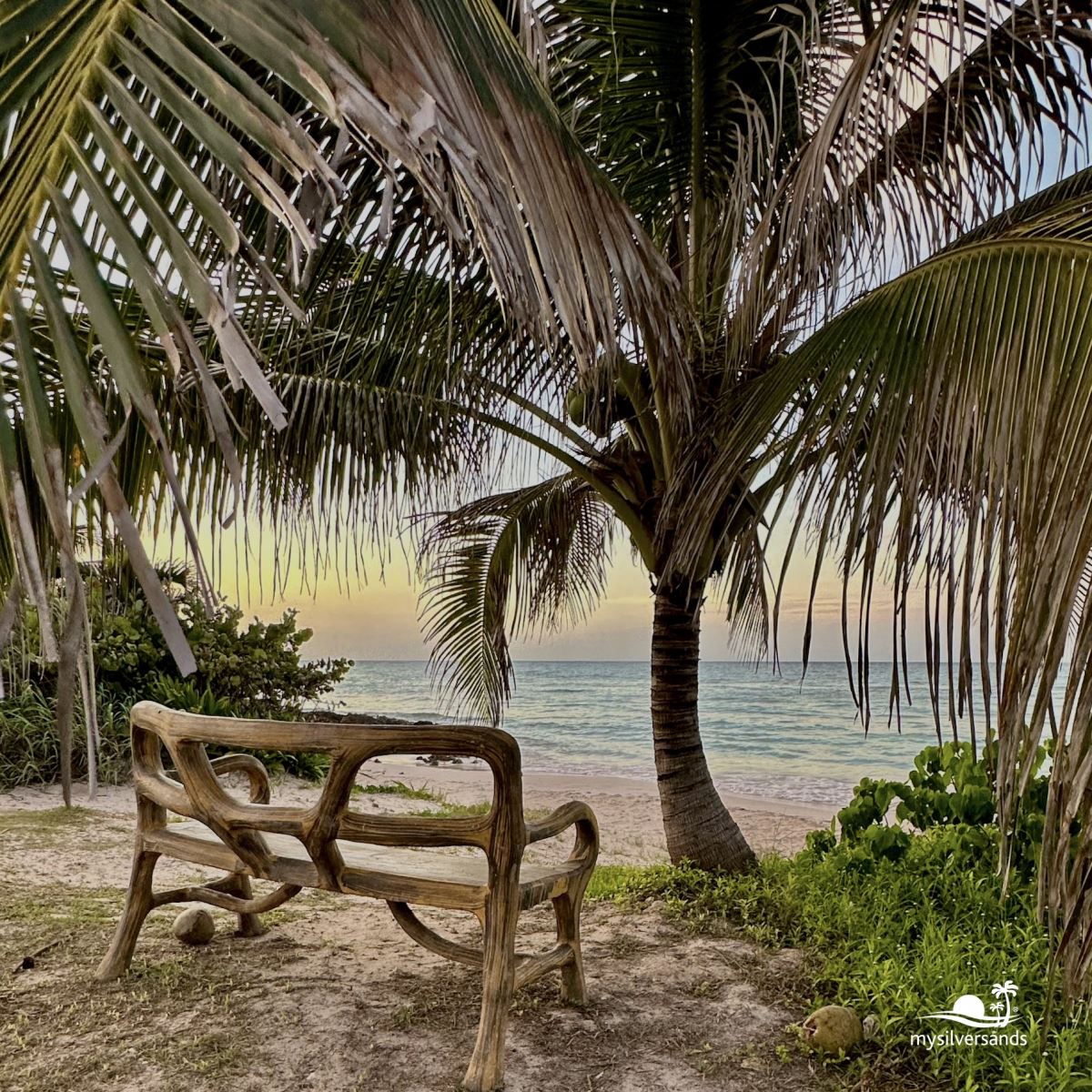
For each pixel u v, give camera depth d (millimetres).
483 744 2354
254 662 9781
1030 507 1692
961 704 1772
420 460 4508
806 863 4469
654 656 4652
